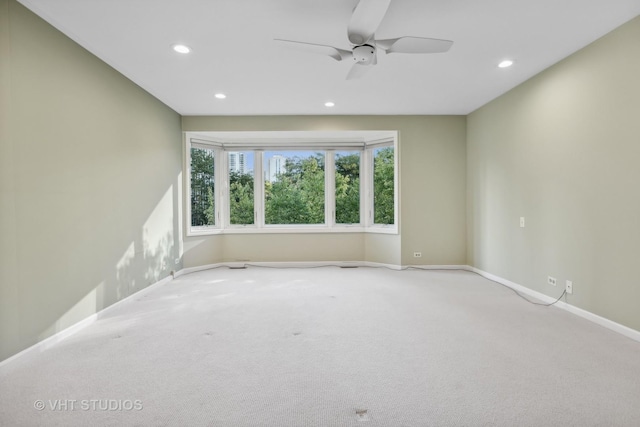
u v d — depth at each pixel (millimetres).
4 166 1997
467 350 2191
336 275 4512
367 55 2270
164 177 4125
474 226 4629
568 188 2943
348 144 5301
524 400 1637
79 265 2621
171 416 1534
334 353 2160
